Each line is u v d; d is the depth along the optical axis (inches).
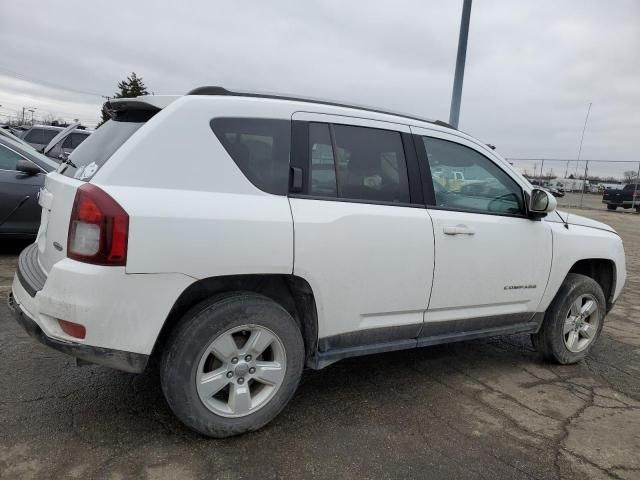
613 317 245.3
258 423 115.7
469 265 143.6
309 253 115.8
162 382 107.5
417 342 140.9
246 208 109.6
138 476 99.7
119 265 97.1
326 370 158.6
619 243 187.9
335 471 106.2
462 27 337.4
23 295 113.0
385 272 128.2
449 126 152.0
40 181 263.0
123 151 103.4
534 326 167.2
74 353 99.4
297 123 121.4
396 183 134.5
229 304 108.0
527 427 130.3
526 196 159.8
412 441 119.9
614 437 128.1
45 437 110.3
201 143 108.8
